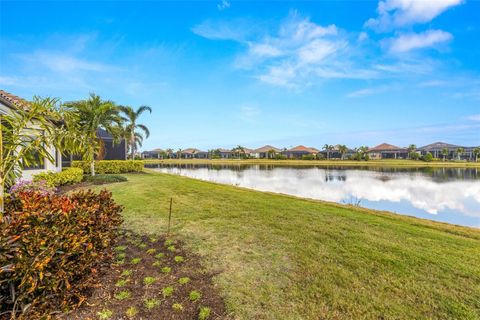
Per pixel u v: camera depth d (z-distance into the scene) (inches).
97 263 111.9
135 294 106.5
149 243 166.9
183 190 394.0
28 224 79.0
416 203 554.9
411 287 117.6
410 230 209.6
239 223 215.2
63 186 406.6
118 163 754.8
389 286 118.2
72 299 95.0
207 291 110.9
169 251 154.3
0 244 66.1
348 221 229.9
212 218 229.5
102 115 553.6
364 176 1165.1
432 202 567.5
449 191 722.2
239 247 162.4
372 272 131.4
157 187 423.8
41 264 71.5
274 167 1894.7
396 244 172.2
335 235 188.1
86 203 123.8
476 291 115.5
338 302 105.0
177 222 215.0
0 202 97.0
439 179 1037.8
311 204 312.5
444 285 120.2
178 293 108.8
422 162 2490.2
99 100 567.5
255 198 339.3
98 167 718.5
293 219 231.3
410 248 165.5
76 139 135.5
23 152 115.0
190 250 156.3
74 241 86.1
